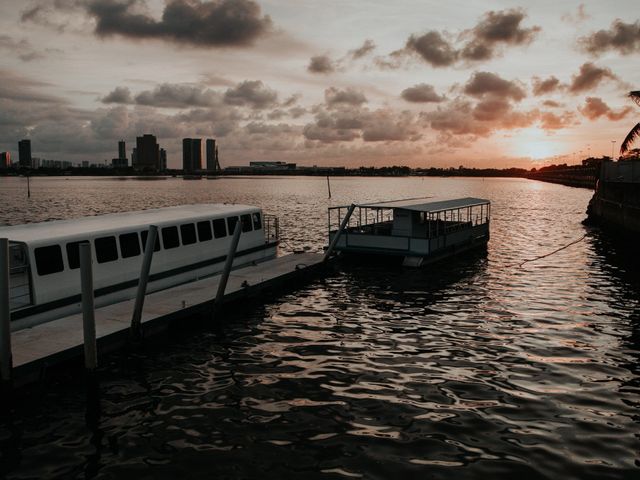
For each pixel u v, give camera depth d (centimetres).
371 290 2600
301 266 2756
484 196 13638
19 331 1641
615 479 1001
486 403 1330
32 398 1373
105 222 2255
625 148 5369
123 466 1061
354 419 1248
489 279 2870
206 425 1227
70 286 1867
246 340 1833
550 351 1711
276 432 1189
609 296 2473
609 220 5084
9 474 1039
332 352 1712
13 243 1750
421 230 3434
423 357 1662
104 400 1363
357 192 17438
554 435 1169
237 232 2005
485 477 1010
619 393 1389
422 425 1217
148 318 1794
